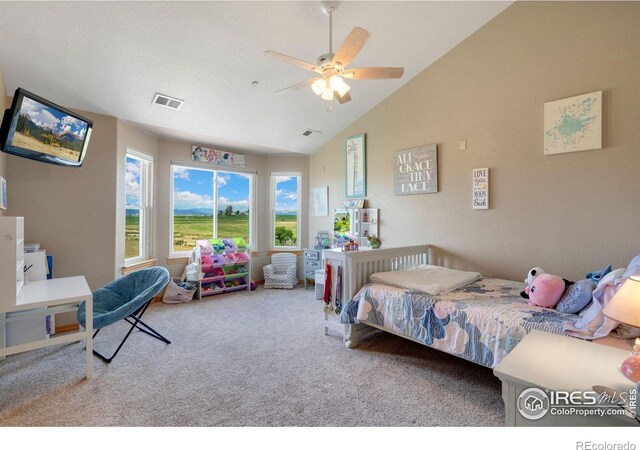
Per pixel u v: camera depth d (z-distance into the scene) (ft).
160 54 9.07
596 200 8.16
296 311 12.65
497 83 9.95
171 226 14.98
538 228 9.16
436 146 11.51
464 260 10.82
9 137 7.48
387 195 13.29
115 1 7.36
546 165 8.99
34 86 9.46
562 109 8.61
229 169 16.85
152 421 5.70
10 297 6.50
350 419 5.80
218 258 15.37
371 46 10.36
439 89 11.43
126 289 9.84
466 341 6.77
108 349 8.85
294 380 7.20
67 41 8.14
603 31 8.00
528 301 7.34
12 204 9.75
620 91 7.77
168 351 8.77
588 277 7.13
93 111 11.07
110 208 11.43
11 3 6.99
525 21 9.34
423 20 9.60
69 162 9.57
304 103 12.81
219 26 8.48
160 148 14.60
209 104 11.80
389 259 10.40
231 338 9.75
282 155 18.10
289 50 9.63
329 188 16.43
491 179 10.12
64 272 10.57
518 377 3.45
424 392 6.72
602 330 5.30
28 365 7.85
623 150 7.75
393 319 8.14
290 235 18.35
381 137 13.52
